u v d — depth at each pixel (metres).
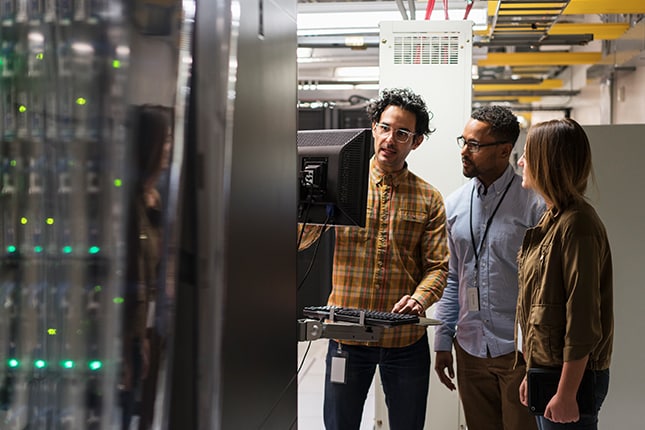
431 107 3.56
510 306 2.60
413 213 2.55
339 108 6.40
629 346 3.61
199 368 0.71
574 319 1.89
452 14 3.98
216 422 0.72
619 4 4.78
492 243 2.63
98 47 0.69
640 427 3.61
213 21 0.72
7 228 0.70
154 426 0.69
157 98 0.69
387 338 2.51
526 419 2.52
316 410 4.60
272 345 1.02
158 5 0.69
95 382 0.69
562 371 1.92
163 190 0.69
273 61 1.02
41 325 0.70
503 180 2.66
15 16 0.70
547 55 7.62
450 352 2.81
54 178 0.70
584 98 9.13
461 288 2.73
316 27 4.07
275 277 1.04
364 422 4.36
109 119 0.69
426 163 3.57
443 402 3.53
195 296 0.71
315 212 2.22
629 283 3.61
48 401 0.70
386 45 3.58
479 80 9.34
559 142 1.98
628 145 3.59
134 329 0.69
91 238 0.69
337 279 2.59
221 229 0.73
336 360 2.37
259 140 0.94
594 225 1.95
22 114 0.70
